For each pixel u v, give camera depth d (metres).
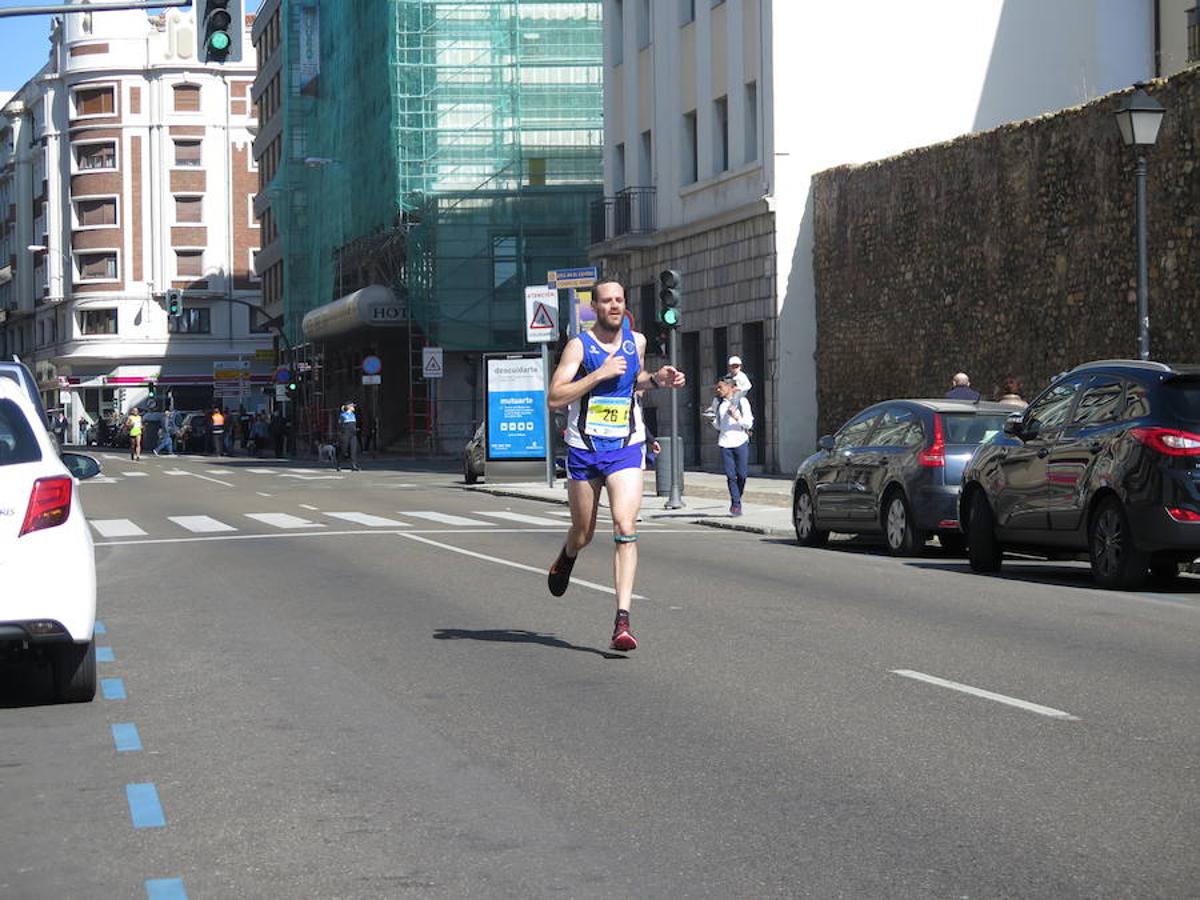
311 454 73.31
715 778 7.12
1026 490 15.80
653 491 32.81
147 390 101.56
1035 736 7.97
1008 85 37.81
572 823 6.39
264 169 93.94
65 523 8.91
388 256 59.62
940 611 13.10
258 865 5.86
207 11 21.09
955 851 5.90
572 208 54.25
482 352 57.66
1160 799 6.65
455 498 32.50
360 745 7.95
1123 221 25.33
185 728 8.47
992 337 29.36
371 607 13.59
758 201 37.00
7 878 5.77
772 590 14.75
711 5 40.00
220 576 16.55
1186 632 11.78
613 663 10.39
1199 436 14.01
